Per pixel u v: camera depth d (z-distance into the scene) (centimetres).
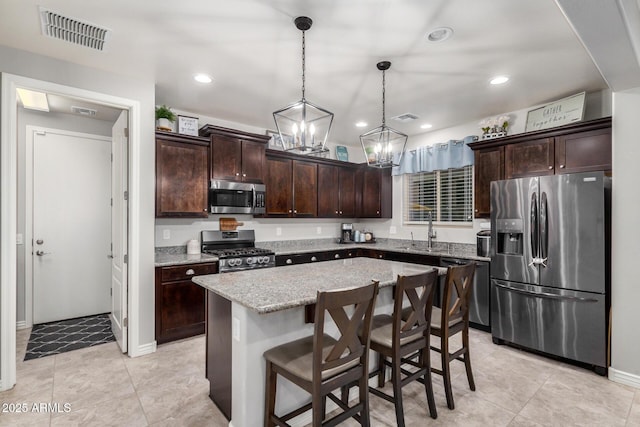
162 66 275
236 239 434
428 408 215
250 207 407
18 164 365
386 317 231
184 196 353
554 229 292
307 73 288
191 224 401
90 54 254
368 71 283
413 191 514
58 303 390
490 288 351
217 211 377
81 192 405
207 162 372
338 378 156
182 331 326
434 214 484
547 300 295
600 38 181
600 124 296
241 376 176
